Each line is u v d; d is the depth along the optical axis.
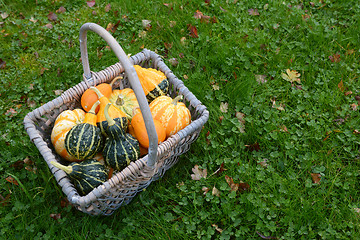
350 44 4.25
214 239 2.86
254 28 4.42
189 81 3.81
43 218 2.86
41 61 3.99
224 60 3.99
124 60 2.09
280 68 4.00
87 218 2.87
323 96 3.70
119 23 4.40
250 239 2.80
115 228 2.87
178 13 4.52
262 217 2.87
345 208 2.95
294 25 4.44
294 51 4.18
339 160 3.27
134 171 2.48
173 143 2.67
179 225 2.91
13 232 2.80
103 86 3.02
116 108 2.89
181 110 2.94
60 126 2.75
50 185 3.04
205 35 4.25
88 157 2.68
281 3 4.64
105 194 2.47
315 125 3.46
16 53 4.09
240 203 2.98
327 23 4.48
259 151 3.35
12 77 3.83
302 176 3.20
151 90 3.10
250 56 4.10
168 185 3.15
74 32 4.30
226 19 4.43
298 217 2.89
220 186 3.08
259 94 3.80
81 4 4.62
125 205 2.98
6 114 3.53
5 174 3.10
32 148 3.26
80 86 2.98
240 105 3.65
